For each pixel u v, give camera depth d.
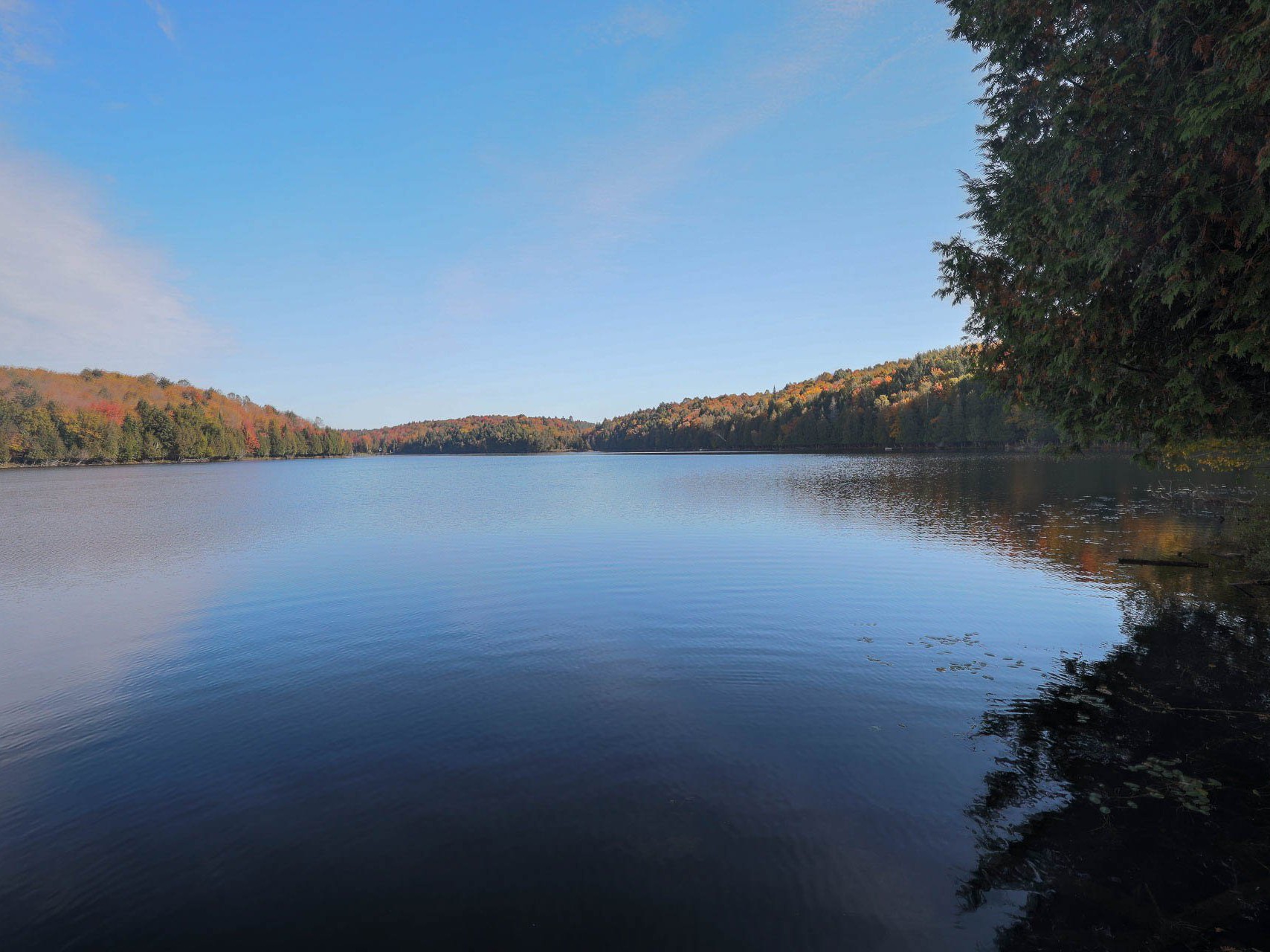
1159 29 6.65
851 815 7.03
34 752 9.14
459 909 5.77
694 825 6.93
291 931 5.55
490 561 24.08
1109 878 5.88
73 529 36.53
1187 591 16.45
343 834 6.95
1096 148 7.19
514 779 8.00
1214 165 6.64
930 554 22.95
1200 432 9.62
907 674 11.43
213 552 27.84
